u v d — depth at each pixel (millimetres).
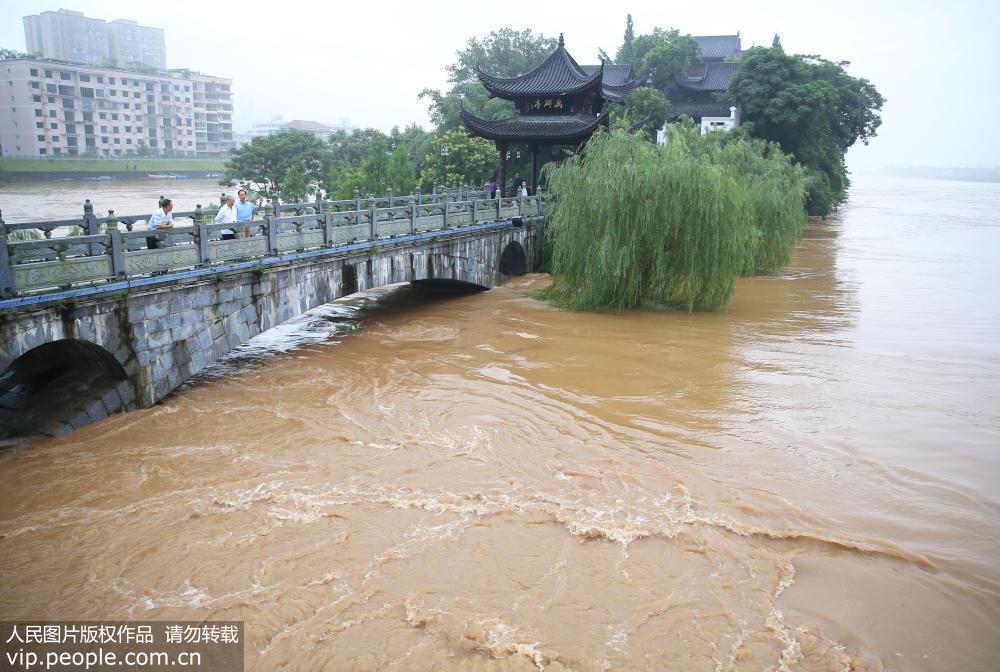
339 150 65875
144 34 135500
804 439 15758
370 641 9570
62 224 14555
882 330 25500
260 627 9781
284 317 20000
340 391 18219
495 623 9914
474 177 52469
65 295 13867
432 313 27531
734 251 27250
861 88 76750
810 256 45312
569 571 11055
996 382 19641
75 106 73750
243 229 19719
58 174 66250
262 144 62156
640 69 73875
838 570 11203
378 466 14195
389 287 33719
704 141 39906
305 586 10609
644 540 11875
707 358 21547
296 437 15375
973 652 9602
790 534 12031
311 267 20891
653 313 27578
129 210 46188
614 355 21688
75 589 10445
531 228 36375
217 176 81125
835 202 77875
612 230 26609
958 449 15312
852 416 17094
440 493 13180
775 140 64938
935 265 41438
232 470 13891
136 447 14656
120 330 15391
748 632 9859
